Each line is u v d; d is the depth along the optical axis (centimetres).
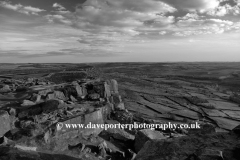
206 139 614
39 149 1203
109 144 1800
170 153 559
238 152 521
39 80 4250
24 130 1396
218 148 552
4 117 1443
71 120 1762
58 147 1311
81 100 2712
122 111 2883
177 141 622
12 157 663
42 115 1755
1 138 1217
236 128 657
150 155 573
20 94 2503
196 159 509
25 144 1216
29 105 1980
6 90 2794
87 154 1334
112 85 3859
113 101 3216
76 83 3189
